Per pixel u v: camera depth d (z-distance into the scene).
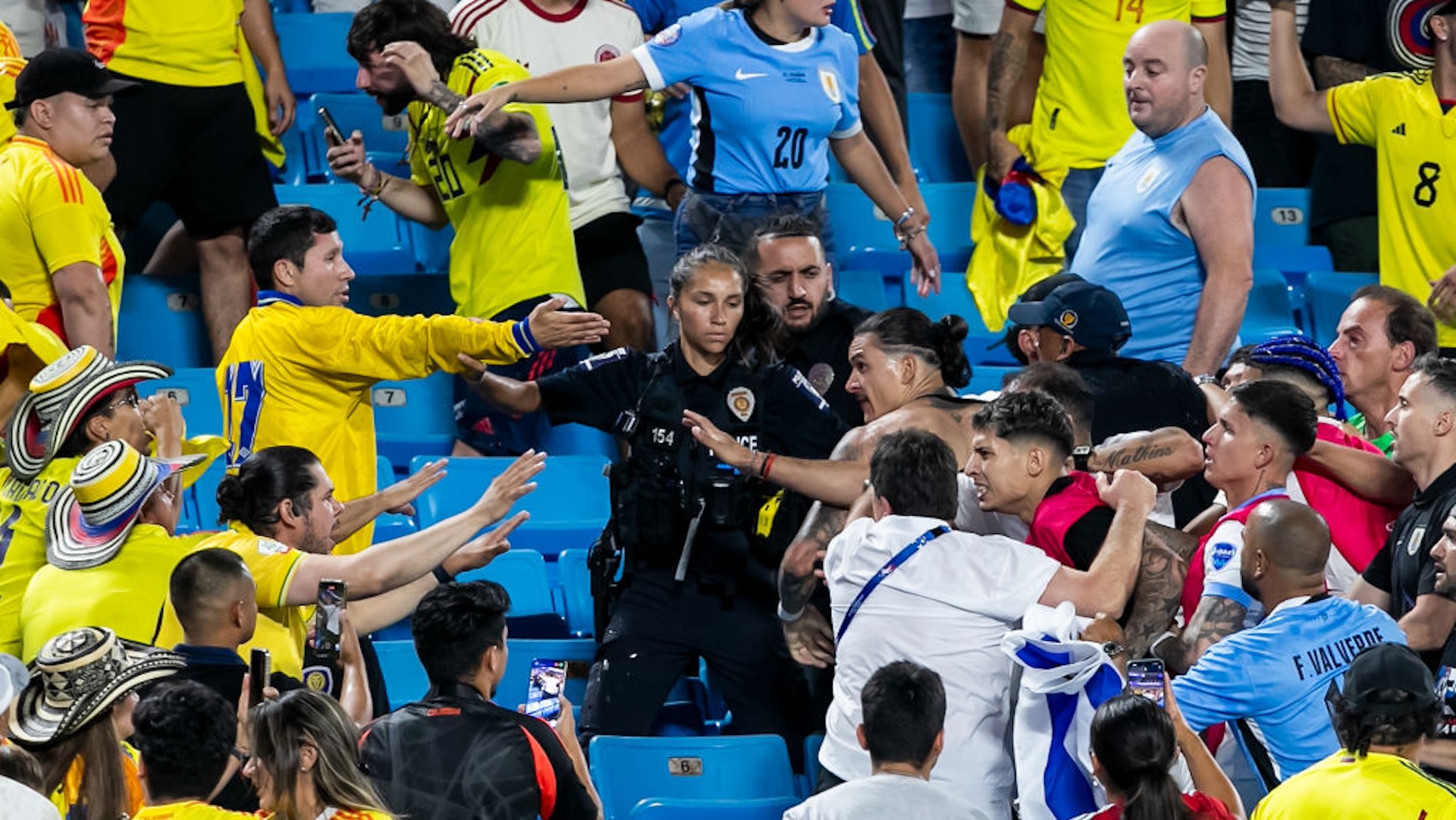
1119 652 17.91
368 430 22.78
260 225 22.08
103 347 23.11
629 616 21.94
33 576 19.61
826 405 21.91
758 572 21.77
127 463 18.73
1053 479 19.23
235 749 15.94
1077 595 18.30
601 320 21.44
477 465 26.20
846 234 32.81
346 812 14.73
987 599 18.33
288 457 19.50
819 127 26.56
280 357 21.92
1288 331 31.34
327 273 22.16
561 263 26.52
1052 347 22.08
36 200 22.83
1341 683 17.78
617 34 29.08
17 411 20.05
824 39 26.66
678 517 21.52
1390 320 23.27
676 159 30.36
